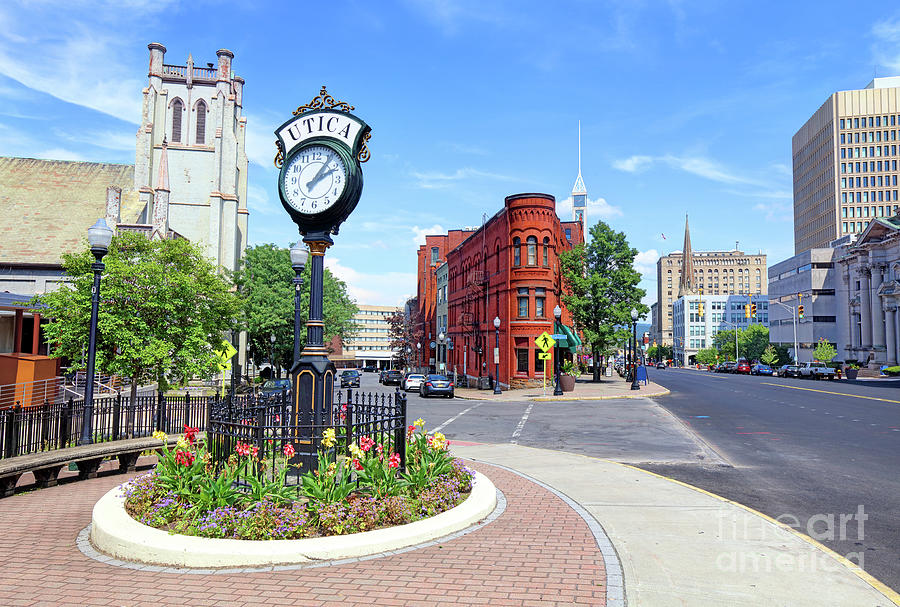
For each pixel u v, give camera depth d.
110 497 7.74
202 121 50.94
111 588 5.32
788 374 63.31
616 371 75.75
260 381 46.22
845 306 85.75
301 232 9.08
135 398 16.61
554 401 29.72
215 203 49.38
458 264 58.06
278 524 6.40
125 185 50.03
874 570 6.00
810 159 131.25
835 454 13.03
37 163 49.94
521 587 5.34
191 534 6.32
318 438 7.66
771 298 113.69
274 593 5.19
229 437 7.88
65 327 17.53
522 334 40.00
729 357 114.00
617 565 5.94
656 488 9.62
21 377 19.91
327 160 8.97
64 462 10.16
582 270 44.16
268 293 48.38
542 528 7.28
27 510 8.43
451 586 5.36
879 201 117.06
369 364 167.88
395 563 5.98
